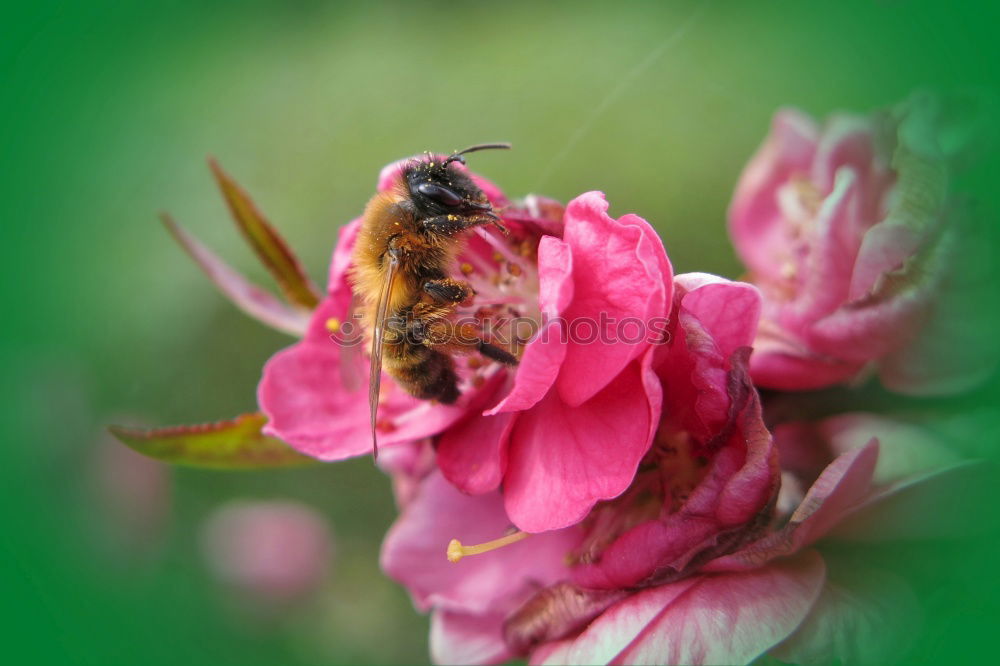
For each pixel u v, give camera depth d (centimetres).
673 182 16
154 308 24
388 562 13
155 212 26
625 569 12
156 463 22
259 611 20
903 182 13
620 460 12
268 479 21
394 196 13
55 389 24
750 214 14
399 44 27
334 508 21
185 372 23
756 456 12
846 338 13
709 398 12
